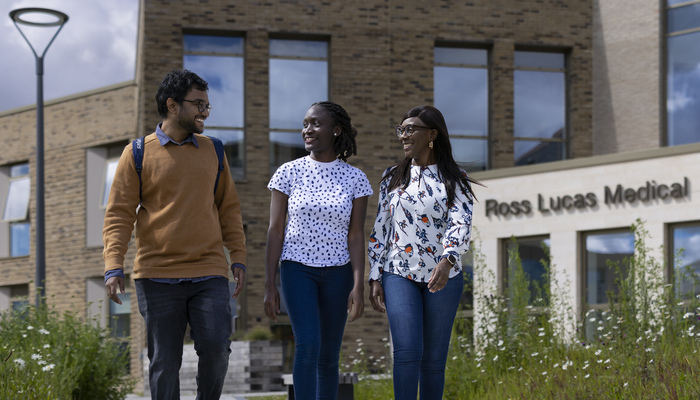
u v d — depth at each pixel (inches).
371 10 761.0
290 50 759.1
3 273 981.8
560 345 369.4
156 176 195.3
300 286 205.8
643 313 351.3
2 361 272.1
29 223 973.8
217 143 205.6
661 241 576.1
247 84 742.5
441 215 209.5
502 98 790.5
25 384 263.7
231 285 716.0
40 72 575.8
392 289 208.1
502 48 791.1
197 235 195.6
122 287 191.9
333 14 754.8
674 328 338.6
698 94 760.3
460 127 787.4
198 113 197.6
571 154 803.4
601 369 300.2
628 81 789.9
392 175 218.4
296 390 199.9
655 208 580.7
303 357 200.2
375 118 751.7
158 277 193.3
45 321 374.6
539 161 802.2
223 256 200.1
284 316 714.8
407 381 201.3
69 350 367.9
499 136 788.0
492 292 489.7
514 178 644.7
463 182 210.5
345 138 216.2
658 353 299.7
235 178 738.2
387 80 756.6
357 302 206.8
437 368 208.5
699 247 566.3
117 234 194.2
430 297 208.2
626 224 592.4
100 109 903.7
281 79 755.4
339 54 753.0
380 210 216.1
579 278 611.8
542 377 316.8
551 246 625.6
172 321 195.5
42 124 569.6
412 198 209.9
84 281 903.1
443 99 785.6
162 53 722.8
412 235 209.2
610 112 799.1
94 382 380.5
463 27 781.9
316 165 214.8
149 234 195.0
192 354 614.9
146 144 197.6
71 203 919.0
